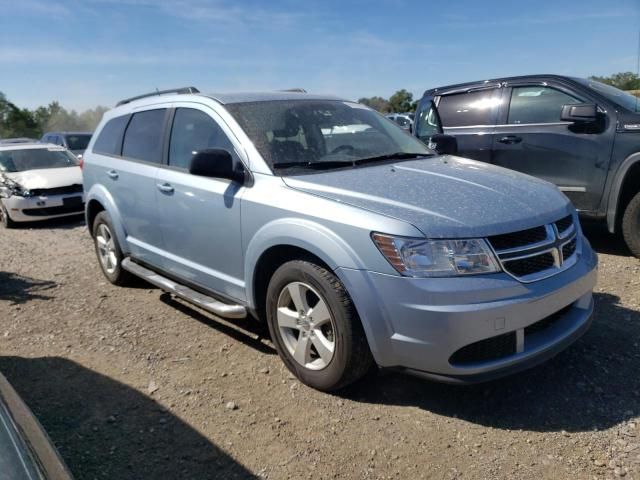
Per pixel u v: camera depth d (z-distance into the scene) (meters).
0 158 10.73
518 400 3.14
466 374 2.74
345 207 2.99
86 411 3.21
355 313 2.98
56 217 9.90
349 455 2.74
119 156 5.10
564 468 2.57
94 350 4.05
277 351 3.54
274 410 3.15
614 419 2.92
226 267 3.79
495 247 2.80
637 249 5.53
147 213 4.57
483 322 2.69
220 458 2.75
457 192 3.16
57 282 5.86
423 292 2.70
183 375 3.61
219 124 3.91
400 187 3.21
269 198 3.35
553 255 3.01
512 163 6.42
